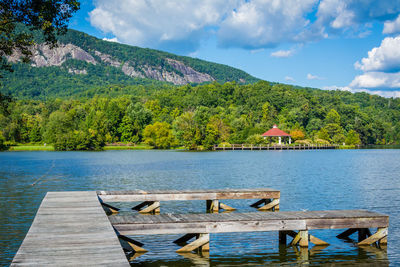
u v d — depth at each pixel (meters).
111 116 134.62
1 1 19.05
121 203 22.34
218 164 52.12
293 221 13.12
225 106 187.25
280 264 11.75
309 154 86.50
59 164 51.97
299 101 163.25
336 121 153.88
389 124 173.38
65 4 20.69
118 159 63.53
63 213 13.47
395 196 23.59
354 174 37.88
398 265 11.72
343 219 13.39
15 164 52.34
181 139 105.69
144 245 13.53
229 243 13.79
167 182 31.09
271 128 134.38
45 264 7.71
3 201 21.67
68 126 112.44
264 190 20.36
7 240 13.39
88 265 7.66
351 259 12.23
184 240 13.88
